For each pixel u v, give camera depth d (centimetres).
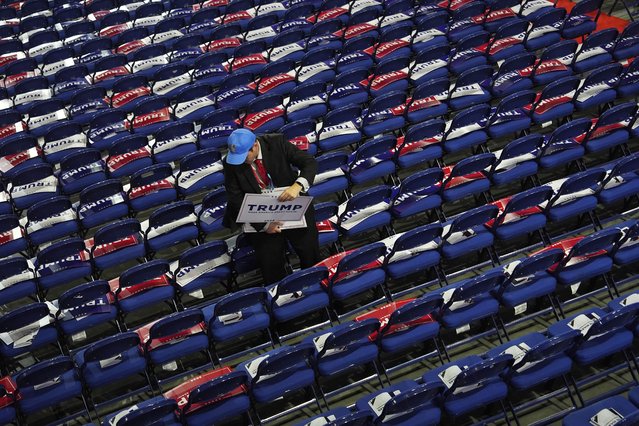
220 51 1255
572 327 709
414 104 1044
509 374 671
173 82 1212
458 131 980
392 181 1018
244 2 1464
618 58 1116
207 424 665
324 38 1285
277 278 841
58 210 917
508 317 820
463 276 883
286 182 778
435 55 1148
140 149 1035
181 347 739
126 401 780
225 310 738
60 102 1166
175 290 827
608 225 926
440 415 653
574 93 1019
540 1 1284
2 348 765
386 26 1313
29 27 1511
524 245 911
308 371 698
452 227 804
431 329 731
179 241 890
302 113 1082
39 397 706
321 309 843
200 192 1091
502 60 1170
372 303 841
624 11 1418
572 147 930
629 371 747
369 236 958
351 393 763
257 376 671
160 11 1508
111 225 841
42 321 787
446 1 1357
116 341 695
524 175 911
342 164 924
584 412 624
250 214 755
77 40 1438
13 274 845
